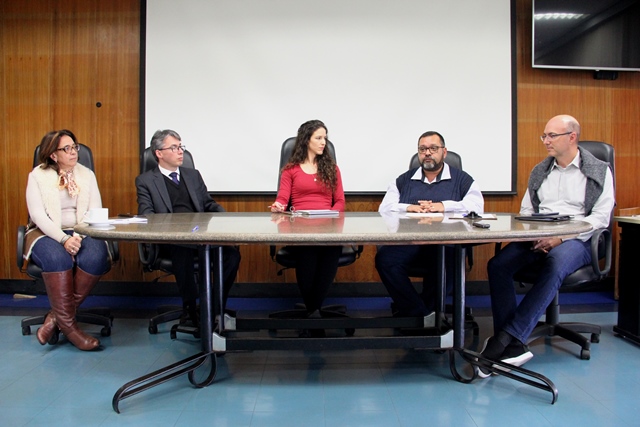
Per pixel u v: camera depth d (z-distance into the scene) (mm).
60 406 1583
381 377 1828
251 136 3213
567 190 2205
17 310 2877
